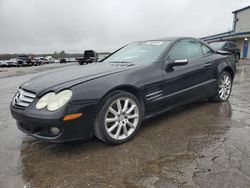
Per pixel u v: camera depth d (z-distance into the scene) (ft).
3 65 114.21
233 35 86.79
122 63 12.40
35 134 9.43
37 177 7.92
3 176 8.02
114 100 9.82
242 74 32.35
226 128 11.39
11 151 9.87
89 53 88.02
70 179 7.73
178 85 12.42
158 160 8.64
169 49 12.60
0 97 22.22
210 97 15.65
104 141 9.80
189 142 10.00
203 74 14.03
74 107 8.84
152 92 11.19
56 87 9.27
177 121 12.56
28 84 10.39
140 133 11.14
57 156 9.29
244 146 9.45
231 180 7.23
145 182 7.39
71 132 8.97
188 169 7.97
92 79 9.67
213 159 8.53
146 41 14.69
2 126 13.10
